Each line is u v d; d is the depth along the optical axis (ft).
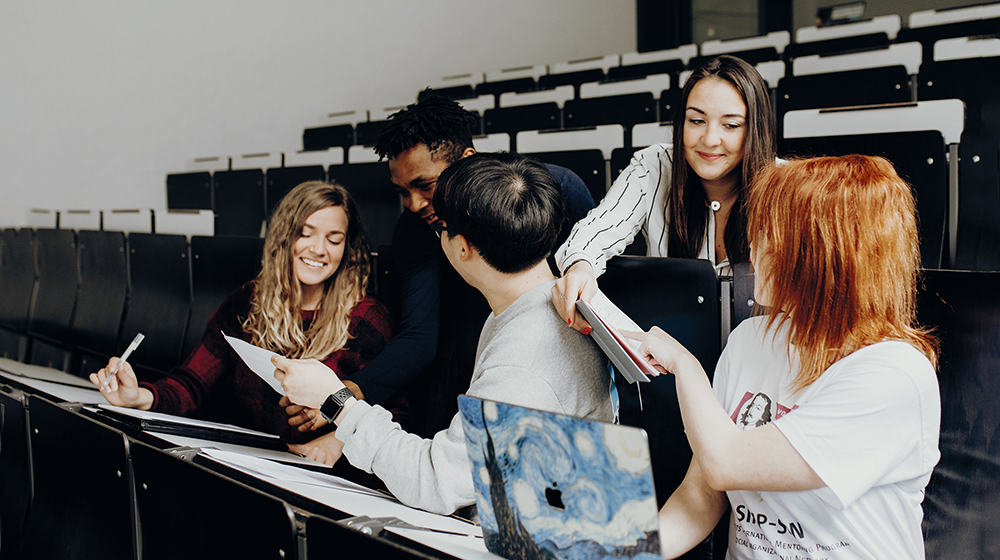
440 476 3.51
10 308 11.91
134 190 16.67
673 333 4.59
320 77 20.06
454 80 21.40
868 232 2.70
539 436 2.43
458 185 3.59
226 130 18.19
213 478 3.56
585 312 3.25
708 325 4.46
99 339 9.78
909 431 2.64
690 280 4.50
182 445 4.31
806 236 2.78
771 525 2.97
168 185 13.98
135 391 5.85
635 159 5.42
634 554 2.31
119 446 4.24
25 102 14.98
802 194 2.81
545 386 3.47
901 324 2.78
